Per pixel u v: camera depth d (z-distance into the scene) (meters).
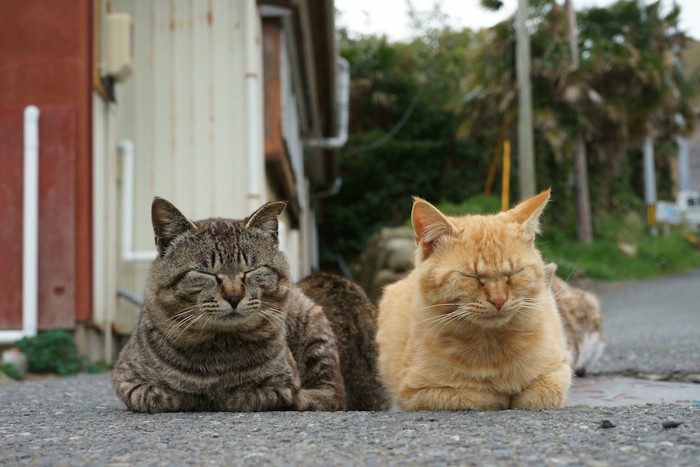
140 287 2.51
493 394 1.43
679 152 9.89
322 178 5.83
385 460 1.16
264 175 2.59
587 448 1.18
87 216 2.11
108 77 2.30
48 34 2.12
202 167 2.49
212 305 1.39
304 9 2.86
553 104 6.73
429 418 1.34
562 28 6.70
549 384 1.43
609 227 7.55
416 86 7.57
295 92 3.58
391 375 1.53
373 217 7.06
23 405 1.56
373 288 3.37
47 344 2.04
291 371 1.45
